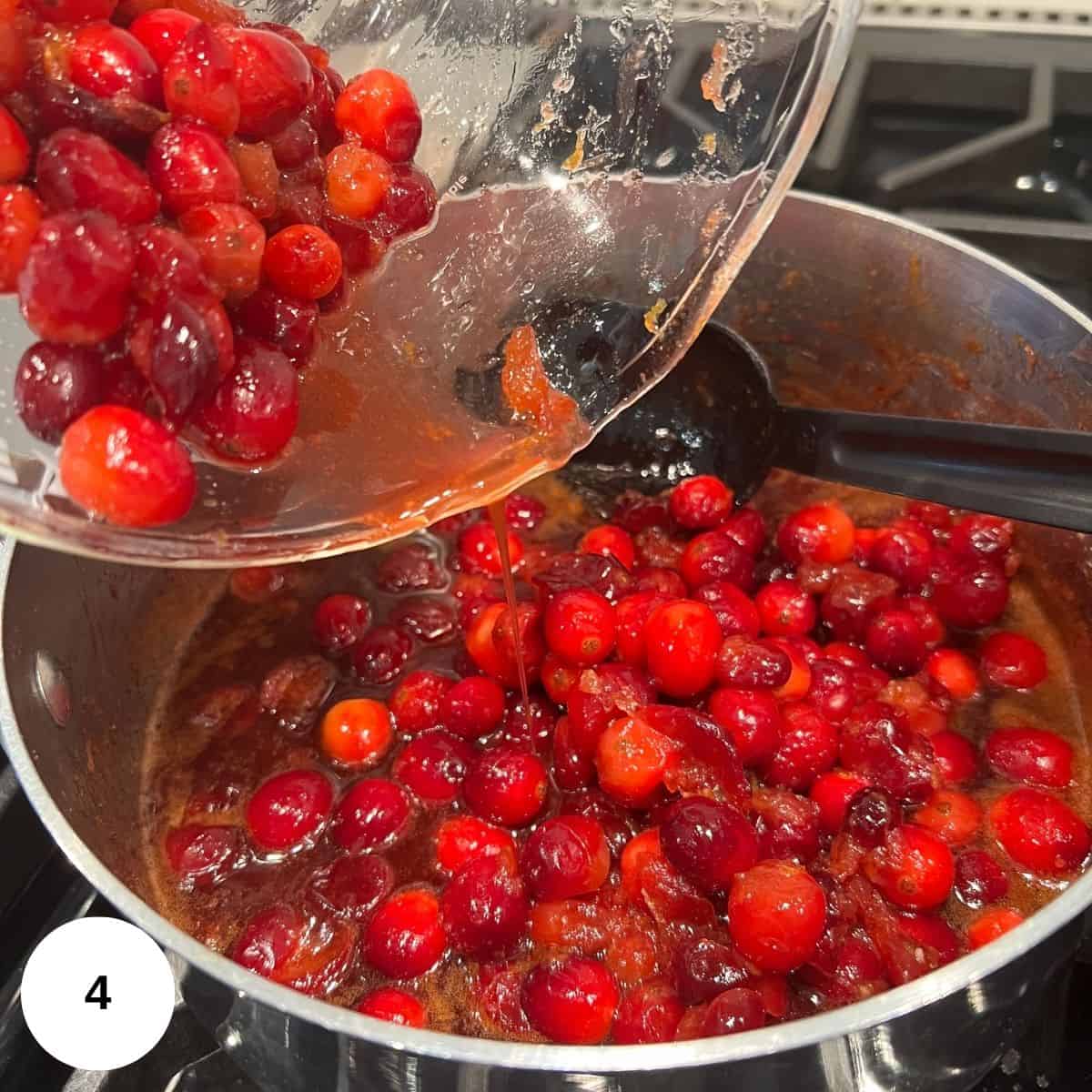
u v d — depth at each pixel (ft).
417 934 0.73
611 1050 0.52
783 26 0.73
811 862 0.77
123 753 0.89
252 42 0.58
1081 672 0.94
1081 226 1.13
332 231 0.67
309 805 0.83
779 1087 0.57
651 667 0.86
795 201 1.04
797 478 1.10
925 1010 0.57
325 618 0.96
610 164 0.80
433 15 0.84
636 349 0.75
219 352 0.53
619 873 0.78
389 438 0.66
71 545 0.53
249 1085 0.73
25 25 0.52
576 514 1.08
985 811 0.83
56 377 0.51
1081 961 0.75
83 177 0.50
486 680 0.89
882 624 0.93
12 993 0.79
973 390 1.05
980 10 1.36
